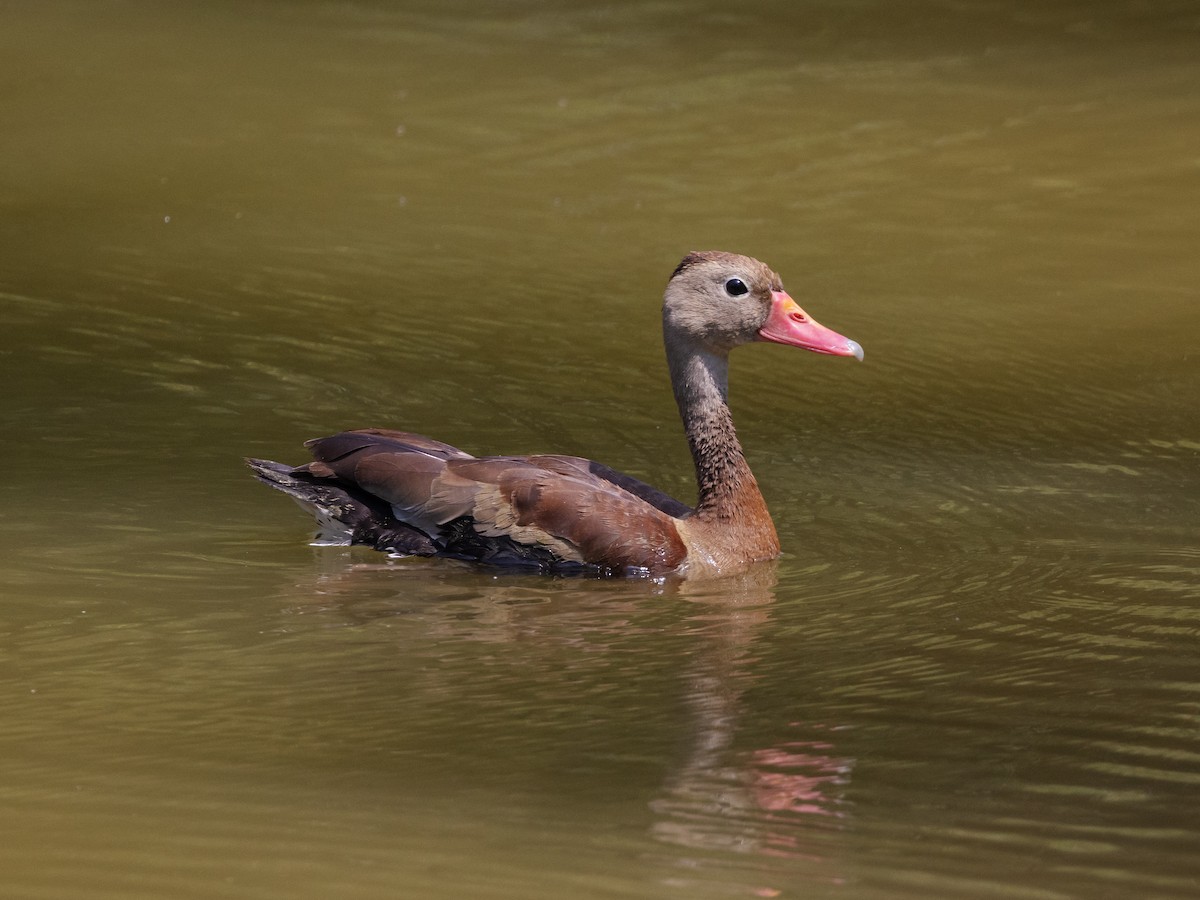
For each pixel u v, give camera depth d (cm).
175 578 1288
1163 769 955
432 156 2520
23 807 904
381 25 3130
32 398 1669
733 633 1196
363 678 1101
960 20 3162
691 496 1493
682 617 1233
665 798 919
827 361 1864
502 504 1348
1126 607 1238
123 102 2722
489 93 2791
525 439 1609
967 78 2862
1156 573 1310
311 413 1656
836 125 2656
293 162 2488
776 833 875
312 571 1322
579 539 1332
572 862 840
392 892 810
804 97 2775
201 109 2698
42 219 2245
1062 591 1274
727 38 3072
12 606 1220
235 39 3041
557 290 2042
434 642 1173
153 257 2114
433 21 3156
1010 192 2398
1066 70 2897
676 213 2312
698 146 2569
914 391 1775
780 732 1013
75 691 1073
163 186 2381
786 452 1612
